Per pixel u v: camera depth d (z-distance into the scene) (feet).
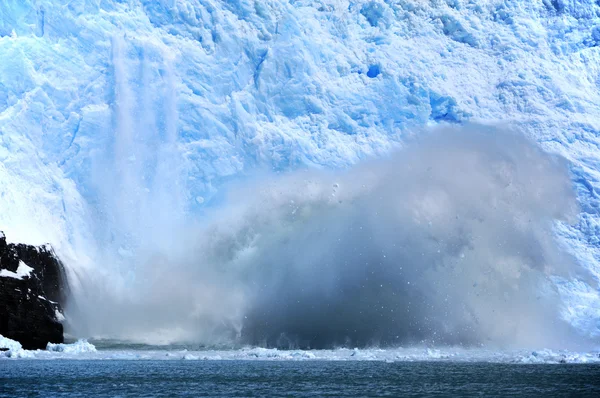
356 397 223.10
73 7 547.90
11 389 236.02
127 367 295.69
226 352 366.84
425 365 306.76
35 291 386.11
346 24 627.46
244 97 576.61
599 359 329.72
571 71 647.97
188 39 580.30
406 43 634.02
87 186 516.73
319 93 590.55
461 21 651.25
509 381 256.11
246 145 563.89
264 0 602.03
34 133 511.40
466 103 611.88
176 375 270.87
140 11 572.92
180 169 545.44
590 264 531.09
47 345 367.25
